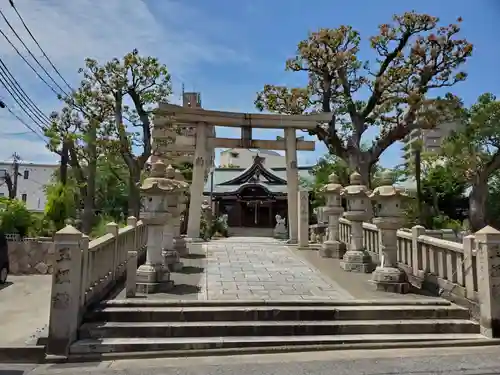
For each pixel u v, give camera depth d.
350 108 22.72
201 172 17.78
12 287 10.55
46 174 41.38
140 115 22.33
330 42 21.14
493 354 5.95
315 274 10.19
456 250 7.56
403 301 7.44
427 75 21.05
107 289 7.85
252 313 6.80
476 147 23.53
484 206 24.44
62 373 5.21
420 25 21.09
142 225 12.61
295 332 6.54
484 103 23.55
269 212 31.47
